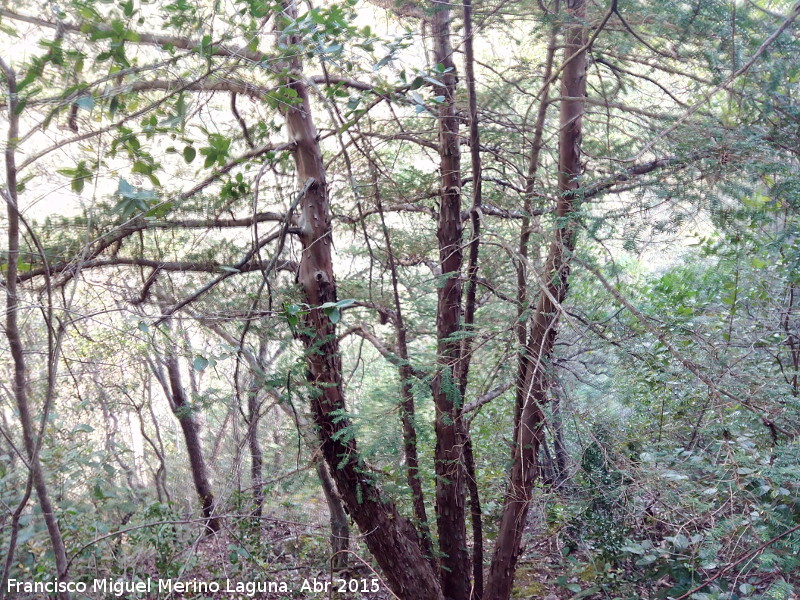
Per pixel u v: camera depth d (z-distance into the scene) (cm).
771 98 305
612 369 360
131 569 412
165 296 397
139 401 616
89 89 234
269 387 365
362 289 496
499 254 439
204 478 616
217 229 410
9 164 243
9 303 273
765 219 303
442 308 427
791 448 298
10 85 229
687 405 409
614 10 298
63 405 438
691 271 500
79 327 366
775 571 308
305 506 561
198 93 297
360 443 397
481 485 567
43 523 351
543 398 398
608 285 330
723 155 293
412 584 429
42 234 343
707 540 318
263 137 382
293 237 424
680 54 330
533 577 531
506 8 346
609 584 459
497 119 441
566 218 326
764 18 294
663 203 301
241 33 292
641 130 390
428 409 434
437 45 409
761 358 405
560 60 399
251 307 364
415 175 468
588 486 405
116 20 228
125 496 433
